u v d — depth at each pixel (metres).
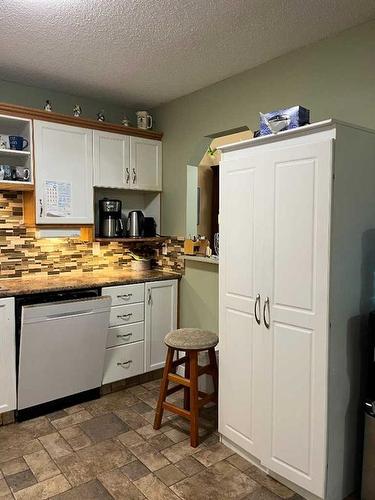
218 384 2.44
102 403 2.91
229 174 2.20
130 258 3.75
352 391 1.89
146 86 3.08
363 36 2.09
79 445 2.35
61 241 3.28
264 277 2.01
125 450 2.30
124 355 3.11
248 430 2.16
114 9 1.97
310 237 1.79
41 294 2.62
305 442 1.86
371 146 1.88
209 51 2.45
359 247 1.86
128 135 3.34
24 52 2.47
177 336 2.48
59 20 2.07
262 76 2.65
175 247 3.50
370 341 1.88
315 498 1.86
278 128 1.93
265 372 2.03
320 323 1.77
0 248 2.96
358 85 2.12
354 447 1.93
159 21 2.09
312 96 2.35
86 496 1.91
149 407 2.85
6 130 2.92
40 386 2.66
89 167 3.10
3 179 2.72
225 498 1.90
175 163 3.45
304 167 1.80
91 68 2.72
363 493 1.83
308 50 2.36
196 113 3.20
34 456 2.23
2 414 2.56
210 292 3.16
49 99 3.16
